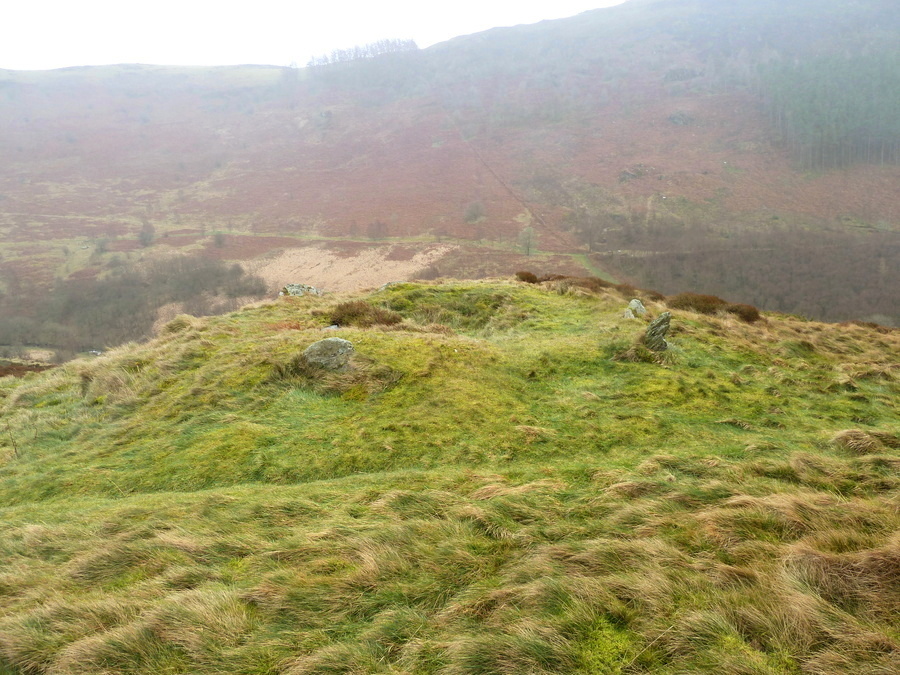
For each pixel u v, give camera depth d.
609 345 13.20
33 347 69.56
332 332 13.59
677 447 8.38
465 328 17.09
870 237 107.06
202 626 4.00
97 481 8.22
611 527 5.34
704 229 117.00
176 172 194.50
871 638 3.25
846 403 10.92
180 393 11.07
